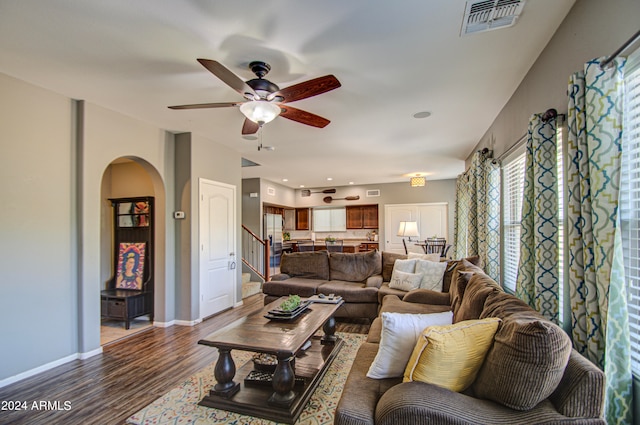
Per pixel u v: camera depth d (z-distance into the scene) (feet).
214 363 10.19
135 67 8.47
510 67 8.57
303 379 8.25
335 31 6.86
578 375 3.92
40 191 9.75
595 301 5.22
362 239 33.40
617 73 4.80
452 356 4.57
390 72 8.77
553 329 3.97
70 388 8.64
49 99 10.00
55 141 10.16
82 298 10.61
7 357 8.89
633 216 4.98
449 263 13.75
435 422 3.98
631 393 4.68
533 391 3.92
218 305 16.02
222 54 7.79
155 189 14.29
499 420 3.96
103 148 11.39
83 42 7.30
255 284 20.92
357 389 5.28
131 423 7.11
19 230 9.23
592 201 5.14
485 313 6.32
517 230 10.91
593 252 5.21
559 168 7.29
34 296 9.53
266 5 6.01
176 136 14.70
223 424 6.98
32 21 6.51
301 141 15.96
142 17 6.38
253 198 27.68
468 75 9.03
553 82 7.14
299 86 7.49
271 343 7.40
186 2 5.93
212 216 15.74
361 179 28.96
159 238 14.28
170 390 8.47
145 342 12.10
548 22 6.66
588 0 5.64
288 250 33.55
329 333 11.09
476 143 16.61
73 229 10.61
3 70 8.68
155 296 14.30
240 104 8.32
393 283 14.10
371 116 12.35
